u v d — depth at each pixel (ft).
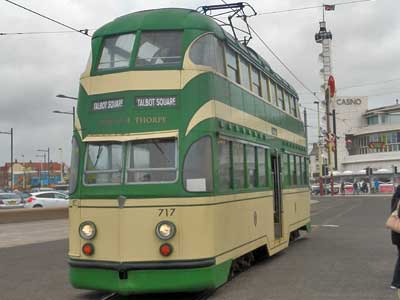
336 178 289.94
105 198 28.19
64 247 59.00
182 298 30.68
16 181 416.05
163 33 30.14
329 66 286.25
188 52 29.55
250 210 36.68
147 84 28.94
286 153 50.49
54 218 105.70
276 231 46.73
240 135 35.19
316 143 308.19
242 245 34.30
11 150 232.73
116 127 28.86
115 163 28.53
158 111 28.66
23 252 55.01
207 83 29.76
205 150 28.78
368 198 189.06
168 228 27.37
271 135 44.70
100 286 27.76
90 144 29.37
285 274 37.17
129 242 27.55
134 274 27.32
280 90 50.55
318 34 288.10
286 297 29.76
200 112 28.99
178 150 28.12
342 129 373.20
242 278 35.83
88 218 28.55
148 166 28.14
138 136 28.40
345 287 32.27
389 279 34.65
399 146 338.13
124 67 29.48
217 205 29.45
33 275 40.04
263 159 41.50
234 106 34.40
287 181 50.26
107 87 29.53
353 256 45.27
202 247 27.81
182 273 27.22
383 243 54.13
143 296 31.55
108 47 30.68
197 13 31.94
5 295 32.55
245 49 39.47
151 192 27.71
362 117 377.71
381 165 332.80
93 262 28.02
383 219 87.76
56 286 35.40
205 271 27.71
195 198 27.86
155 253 27.40
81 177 29.12
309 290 31.53
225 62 33.58
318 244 54.65
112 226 27.91
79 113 30.22
